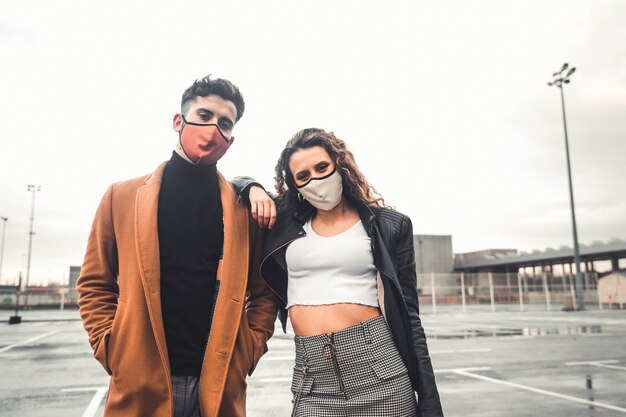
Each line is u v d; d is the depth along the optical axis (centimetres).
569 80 2395
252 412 448
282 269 188
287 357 802
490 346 940
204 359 161
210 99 176
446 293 3164
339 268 174
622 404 473
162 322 158
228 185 187
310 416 162
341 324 167
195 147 172
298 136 186
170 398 153
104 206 176
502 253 4759
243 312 174
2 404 474
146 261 160
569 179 2397
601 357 791
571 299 2628
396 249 179
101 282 173
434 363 731
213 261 175
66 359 795
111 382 160
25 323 1853
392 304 169
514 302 2700
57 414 437
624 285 2531
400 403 158
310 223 187
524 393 523
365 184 186
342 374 163
